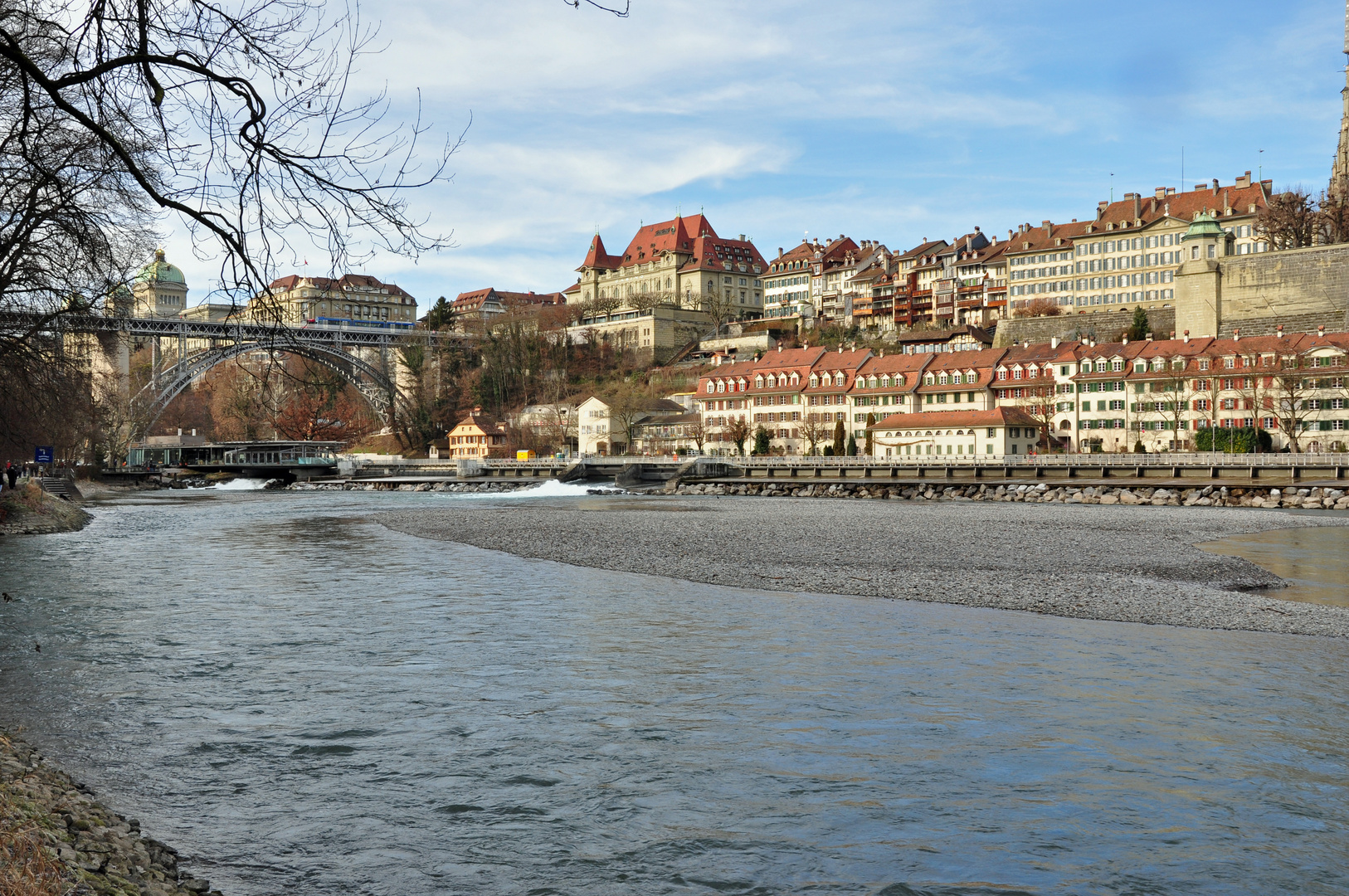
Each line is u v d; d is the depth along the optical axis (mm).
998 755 14781
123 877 9742
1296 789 13367
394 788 13648
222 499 101688
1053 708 17172
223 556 42781
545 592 31078
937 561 38469
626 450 148625
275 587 32688
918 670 20000
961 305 169500
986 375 120000
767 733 15906
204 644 23031
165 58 9320
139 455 150250
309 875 10969
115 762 14641
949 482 89812
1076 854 11523
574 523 60062
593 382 189375
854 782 13781
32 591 31844
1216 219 146000
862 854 11570
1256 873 11023
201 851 11531
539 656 21516
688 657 21359
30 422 41594
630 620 25953
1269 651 21766
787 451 134125
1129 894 10594
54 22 9914
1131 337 126375
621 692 18469
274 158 9562
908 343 152625
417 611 27609
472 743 15570
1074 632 24031
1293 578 34031
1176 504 75625
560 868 11234
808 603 28688
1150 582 32688
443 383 177625
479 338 189875
